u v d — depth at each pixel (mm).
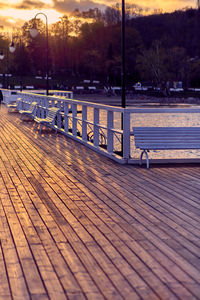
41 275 3484
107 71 113000
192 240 4348
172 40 117312
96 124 10859
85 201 5945
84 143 12164
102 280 3389
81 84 116438
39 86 84625
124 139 9008
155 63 87750
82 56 130000
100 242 4289
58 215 5270
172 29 123812
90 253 3982
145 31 126062
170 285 3297
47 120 15094
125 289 3230
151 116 37031
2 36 129750
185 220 5035
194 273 3523
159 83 87625
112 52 112438
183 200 5953
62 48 140500
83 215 5266
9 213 5367
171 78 90375
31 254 3957
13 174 7934
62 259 3832
